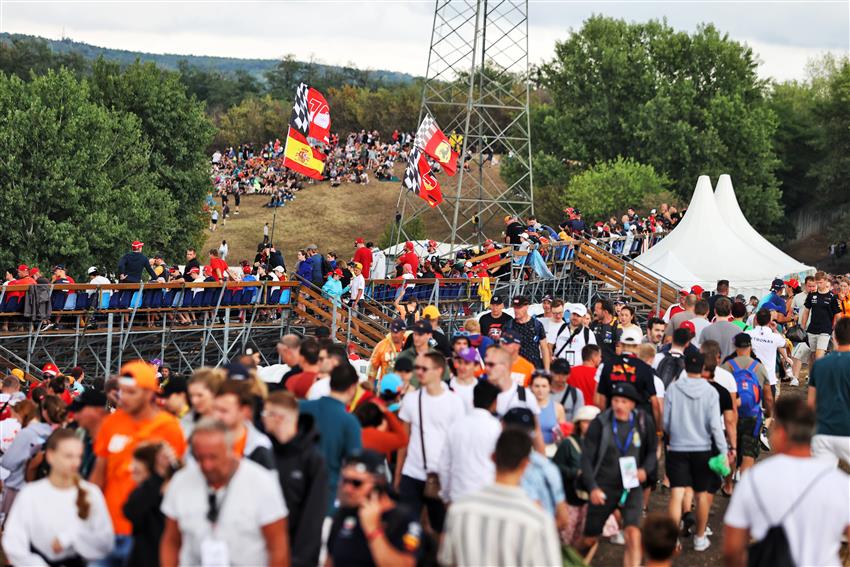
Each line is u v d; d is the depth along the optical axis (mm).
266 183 109625
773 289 25234
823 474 7301
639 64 92500
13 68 160000
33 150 48125
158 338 30859
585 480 10766
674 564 12453
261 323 30812
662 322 18016
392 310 32688
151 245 56094
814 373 11984
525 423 9562
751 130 88750
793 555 7223
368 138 118812
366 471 7285
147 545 8125
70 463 8492
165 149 63031
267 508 7266
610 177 84938
